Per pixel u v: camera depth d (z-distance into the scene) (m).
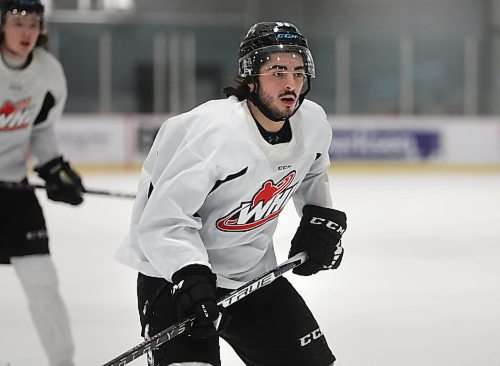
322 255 6.89
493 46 43.38
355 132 40.16
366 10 44.59
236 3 42.84
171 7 42.53
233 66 42.97
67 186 10.28
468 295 13.15
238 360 9.43
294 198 7.30
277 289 6.74
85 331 10.88
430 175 38.09
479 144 40.34
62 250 17.86
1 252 9.05
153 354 6.02
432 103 43.06
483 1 44.00
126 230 21.00
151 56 42.41
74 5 41.75
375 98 42.97
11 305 12.52
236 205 6.17
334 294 13.16
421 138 40.31
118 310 12.12
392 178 36.22
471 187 32.03
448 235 19.98
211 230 6.34
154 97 42.47
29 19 8.69
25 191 9.21
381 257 16.80
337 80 42.84
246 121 5.91
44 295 8.98
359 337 10.49
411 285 13.94
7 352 9.98
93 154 39.19
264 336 6.59
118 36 42.22
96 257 16.91
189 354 5.82
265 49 5.87
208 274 5.75
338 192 29.94
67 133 38.97
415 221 22.45
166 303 6.13
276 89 5.88
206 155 5.77
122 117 39.44
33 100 9.38
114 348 10.07
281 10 43.88
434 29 44.41
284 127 6.18
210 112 5.87
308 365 6.48
